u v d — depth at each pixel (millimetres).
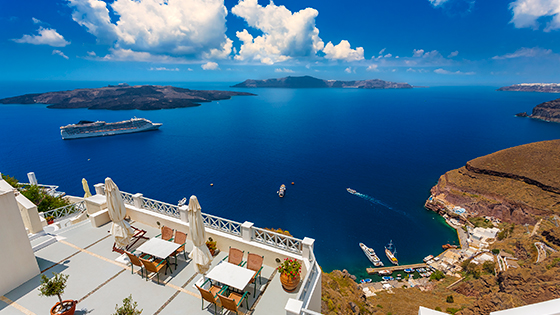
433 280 56688
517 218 83312
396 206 89938
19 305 8898
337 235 72188
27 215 12430
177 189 96312
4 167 116812
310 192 97188
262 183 104125
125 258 11453
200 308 8867
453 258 64250
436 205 87562
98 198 15242
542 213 79625
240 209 83125
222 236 11805
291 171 119438
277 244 10930
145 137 191250
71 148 153875
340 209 85812
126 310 7367
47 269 10766
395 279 57094
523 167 96812
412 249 68625
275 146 165875
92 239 13008
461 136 199125
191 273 10609
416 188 105125
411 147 165875
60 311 8344
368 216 82625
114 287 9797
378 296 50125
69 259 11438
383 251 66812
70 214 20188
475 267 58625
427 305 45969
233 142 175875
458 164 133000
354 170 122812
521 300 40062
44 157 133750
